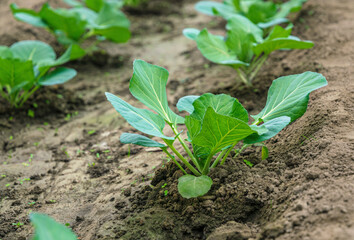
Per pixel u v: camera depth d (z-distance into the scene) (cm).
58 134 164
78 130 165
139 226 137
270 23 173
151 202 140
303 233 127
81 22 195
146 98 138
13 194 147
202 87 173
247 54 161
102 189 147
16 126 167
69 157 156
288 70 167
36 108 171
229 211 135
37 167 154
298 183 134
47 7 182
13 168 154
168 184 142
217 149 137
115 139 160
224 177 139
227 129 132
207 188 135
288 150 142
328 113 143
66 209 143
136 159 153
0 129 165
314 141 139
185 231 135
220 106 139
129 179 147
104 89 185
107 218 140
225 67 190
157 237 135
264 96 161
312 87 138
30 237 139
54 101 173
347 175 132
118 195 144
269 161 141
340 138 138
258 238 129
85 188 148
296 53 173
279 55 179
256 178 138
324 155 136
